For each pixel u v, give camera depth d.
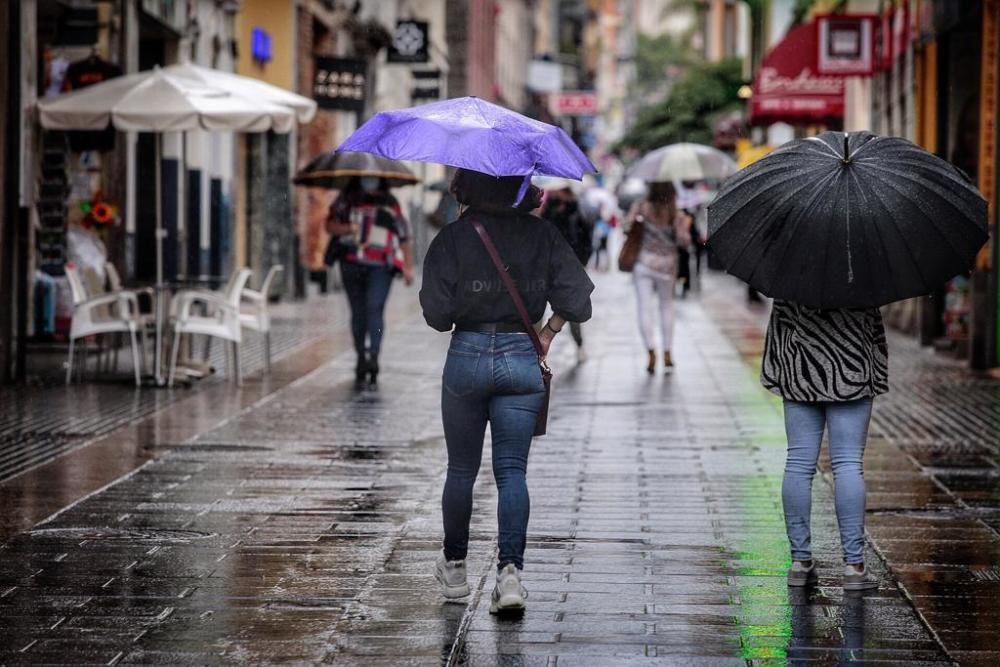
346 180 40.00
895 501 23.12
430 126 15.94
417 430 30.34
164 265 54.75
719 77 140.12
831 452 17.77
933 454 27.73
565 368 42.56
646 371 41.84
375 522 21.36
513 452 16.66
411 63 100.69
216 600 17.14
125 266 48.00
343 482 24.48
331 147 84.75
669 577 18.28
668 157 46.50
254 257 69.75
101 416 31.89
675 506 22.69
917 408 34.38
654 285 41.56
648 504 22.83
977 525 21.31
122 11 48.00
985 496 23.53
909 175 16.67
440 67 133.88
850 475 17.58
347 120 91.56
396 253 37.66
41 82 44.59
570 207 60.12
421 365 42.66
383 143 16.02
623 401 35.25
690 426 31.22
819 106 69.12
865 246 16.56
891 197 16.56
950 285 47.91
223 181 63.78
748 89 115.56
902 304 58.06
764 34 120.50
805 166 16.83
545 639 15.69
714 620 16.41
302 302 70.62
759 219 16.84
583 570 18.62
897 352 49.28
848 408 17.61
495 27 183.00
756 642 15.59
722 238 17.06
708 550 19.73
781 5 111.56
